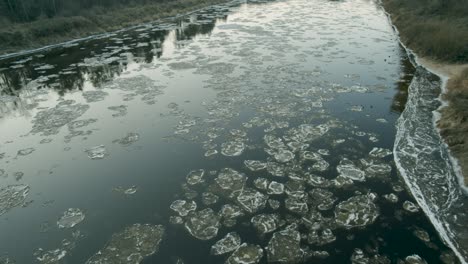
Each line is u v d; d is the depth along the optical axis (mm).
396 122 8688
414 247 5152
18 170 7340
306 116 9164
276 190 6512
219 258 5133
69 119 9453
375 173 6832
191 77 12141
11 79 12383
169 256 5188
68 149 8070
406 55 13555
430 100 9680
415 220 5641
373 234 5438
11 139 8570
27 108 10258
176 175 7031
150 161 7520
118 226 5785
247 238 5480
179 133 8594
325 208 6039
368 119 8922
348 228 5590
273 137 8227
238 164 7305
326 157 7430
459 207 5797
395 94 10273
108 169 7301
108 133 8695
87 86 11688
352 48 14555
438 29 13656
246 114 9414
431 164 6949
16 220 6004
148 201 6344
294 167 7148
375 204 6043
